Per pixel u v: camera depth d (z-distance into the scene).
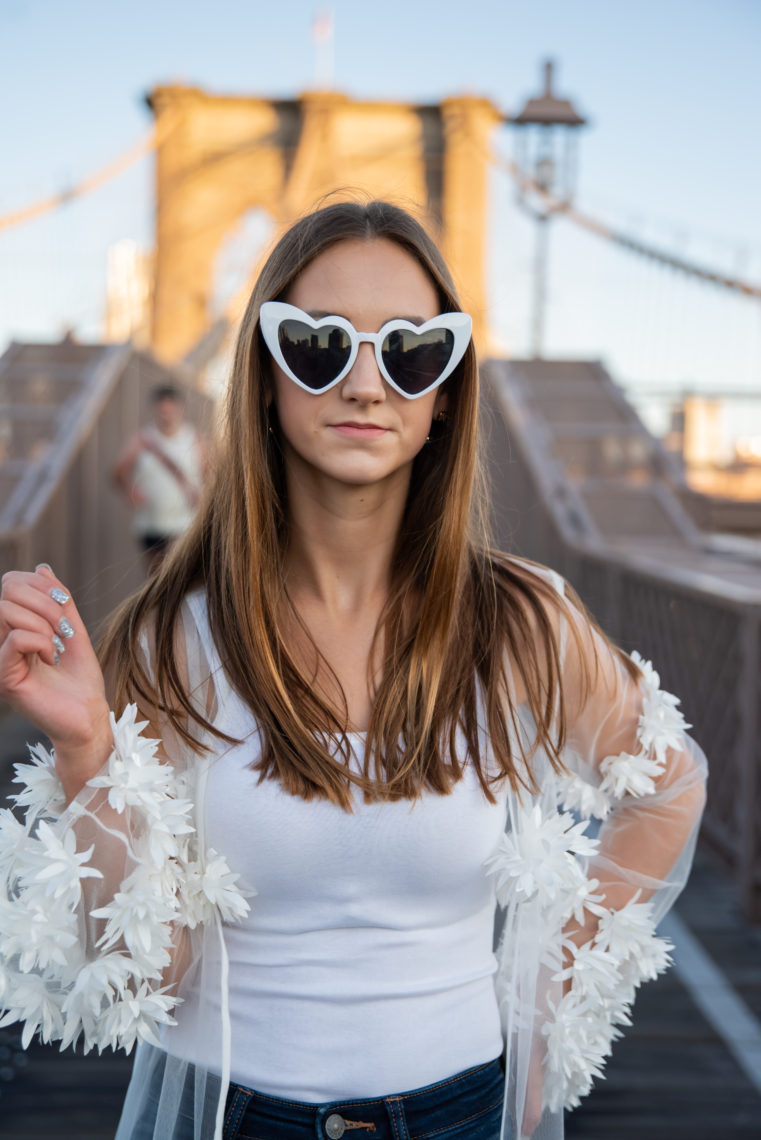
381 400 0.93
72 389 8.12
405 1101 0.91
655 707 1.06
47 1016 0.88
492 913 1.02
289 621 1.00
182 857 0.91
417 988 0.93
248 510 0.96
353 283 0.94
